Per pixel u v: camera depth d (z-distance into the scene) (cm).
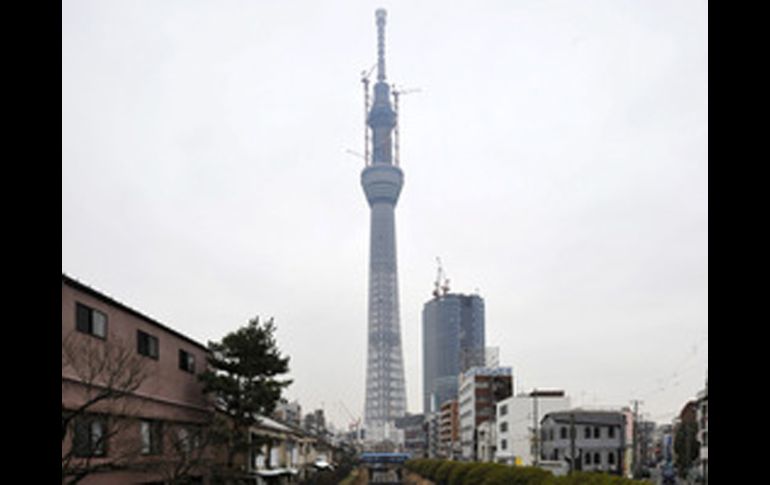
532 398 9088
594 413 7488
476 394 11194
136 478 2522
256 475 4153
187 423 3197
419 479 8481
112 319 2409
